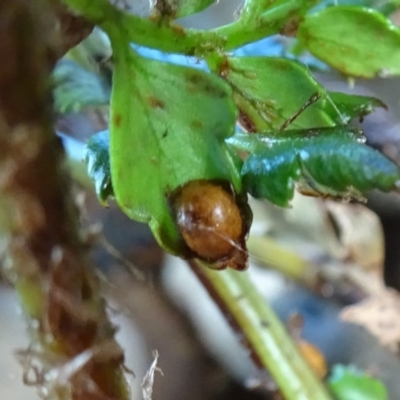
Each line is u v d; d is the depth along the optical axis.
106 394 0.05
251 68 0.05
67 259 0.05
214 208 0.05
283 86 0.05
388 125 0.10
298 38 0.05
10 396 0.10
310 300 0.11
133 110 0.05
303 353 0.08
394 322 0.10
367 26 0.05
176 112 0.05
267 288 0.12
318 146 0.05
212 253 0.05
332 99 0.06
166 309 0.11
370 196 0.11
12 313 0.11
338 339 0.11
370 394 0.09
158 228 0.05
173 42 0.05
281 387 0.08
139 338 0.11
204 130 0.05
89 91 0.07
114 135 0.05
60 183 0.05
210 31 0.05
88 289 0.05
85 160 0.05
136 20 0.05
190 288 0.11
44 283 0.05
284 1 0.05
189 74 0.05
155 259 0.11
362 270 0.11
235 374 0.11
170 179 0.05
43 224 0.05
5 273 0.05
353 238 0.11
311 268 0.11
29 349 0.05
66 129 0.08
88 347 0.05
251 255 0.11
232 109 0.05
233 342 0.11
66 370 0.05
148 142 0.05
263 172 0.05
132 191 0.05
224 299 0.08
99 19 0.05
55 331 0.05
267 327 0.08
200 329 0.12
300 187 0.05
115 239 0.11
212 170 0.05
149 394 0.06
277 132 0.05
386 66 0.05
